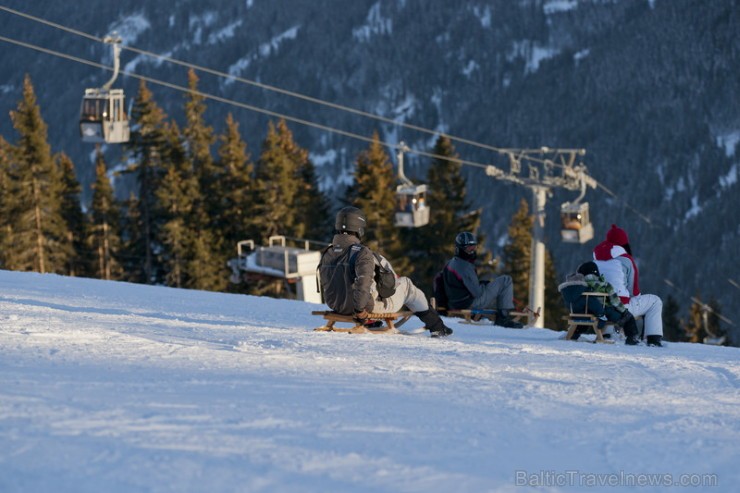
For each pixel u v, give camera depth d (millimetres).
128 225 141125
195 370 12016
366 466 7641
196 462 7328
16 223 134625
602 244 22109
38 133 135375
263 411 9453
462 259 24688
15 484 6508
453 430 9250
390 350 15867
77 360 12336
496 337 21328
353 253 19094
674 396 12430
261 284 118000
